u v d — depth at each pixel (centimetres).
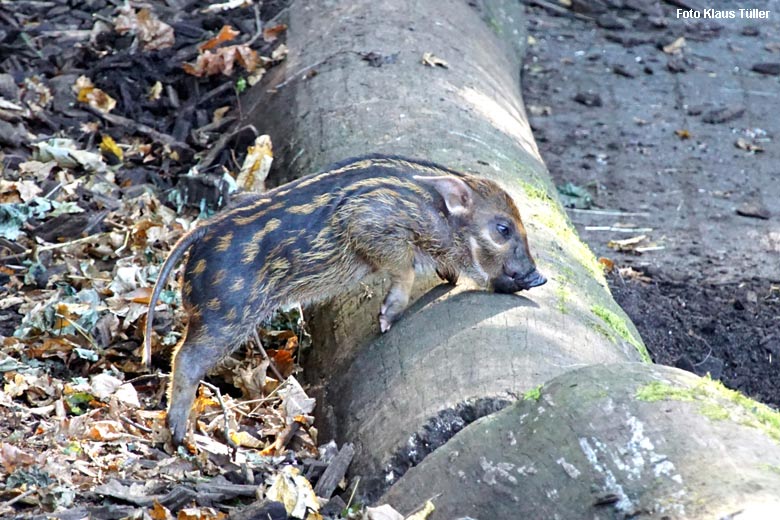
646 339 1123
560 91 1641
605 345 793
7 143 1226
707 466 558
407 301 840
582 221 1346
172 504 699
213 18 1489
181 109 1354
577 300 852
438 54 1297
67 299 979
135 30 1453
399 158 884
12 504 688
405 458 697
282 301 844
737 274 1250
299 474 740
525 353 732
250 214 830
